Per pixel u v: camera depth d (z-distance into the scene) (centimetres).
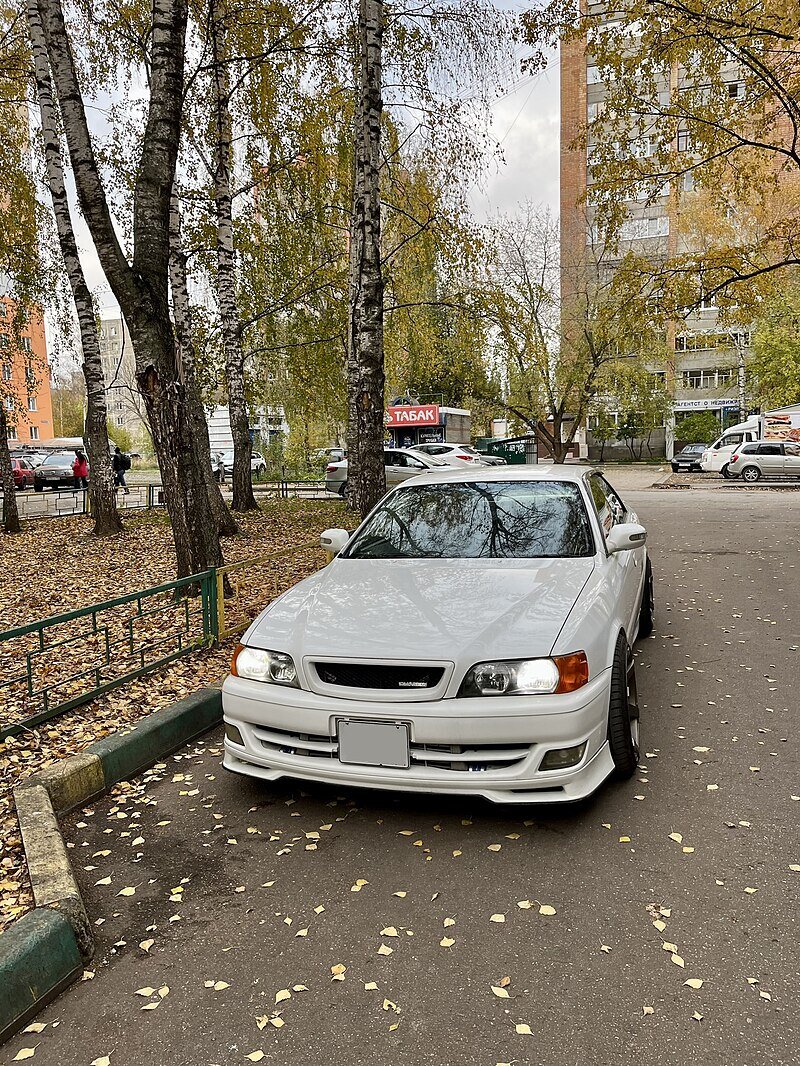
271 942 252
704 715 448
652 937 245
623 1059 196
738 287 1216
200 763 403
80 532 1453
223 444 3881
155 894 283
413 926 256
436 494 478
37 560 1117
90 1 1074
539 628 318
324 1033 210
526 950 241
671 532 1303
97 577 959
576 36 1027
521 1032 206
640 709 462
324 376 1792
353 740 308
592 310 3028
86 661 572
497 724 295
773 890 270
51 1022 221
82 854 314
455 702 300
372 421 920
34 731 427
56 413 6378
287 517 1539
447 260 1156
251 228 1502
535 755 297
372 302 905
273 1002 223
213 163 1339
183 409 691
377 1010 218
